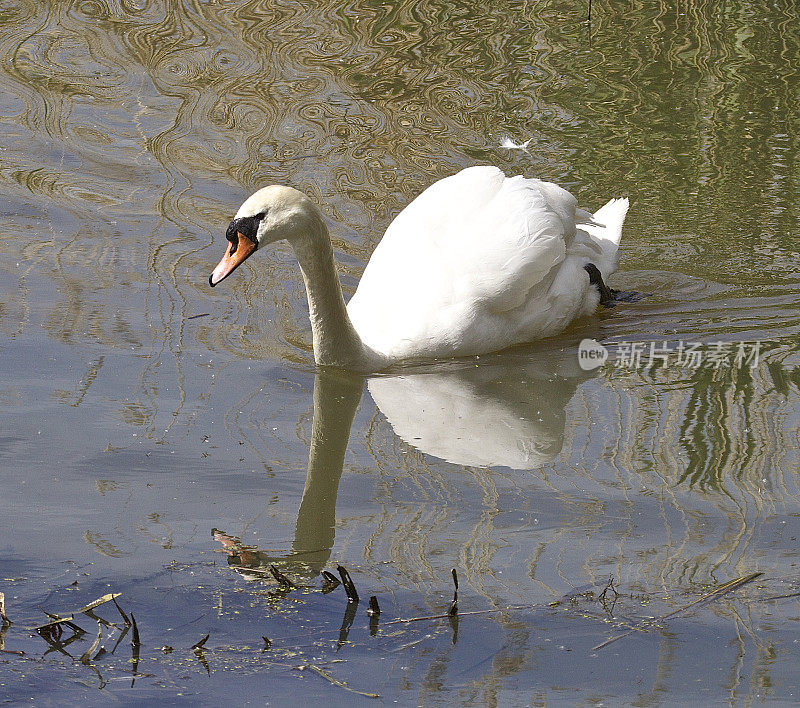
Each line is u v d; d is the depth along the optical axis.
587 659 7.81
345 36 22.11
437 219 14.05
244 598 8.48
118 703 7.32
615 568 8.88
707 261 15.77
